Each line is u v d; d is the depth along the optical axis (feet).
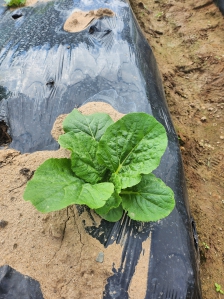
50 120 2.02
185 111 3.07
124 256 1.42
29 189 1.20
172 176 1.78
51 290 1.33
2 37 2.84
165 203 1.37
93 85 2.21
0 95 2.20
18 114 2.07
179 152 1.98
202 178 2.55
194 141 2.81
